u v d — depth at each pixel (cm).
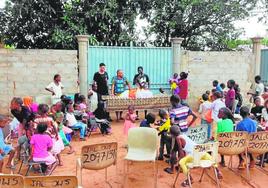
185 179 603
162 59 1309
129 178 607
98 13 1469
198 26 1667
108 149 508
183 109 666
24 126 643
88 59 1223
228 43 1667
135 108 1063
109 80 1261
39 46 1582
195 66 1327
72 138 896
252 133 591
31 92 1178
